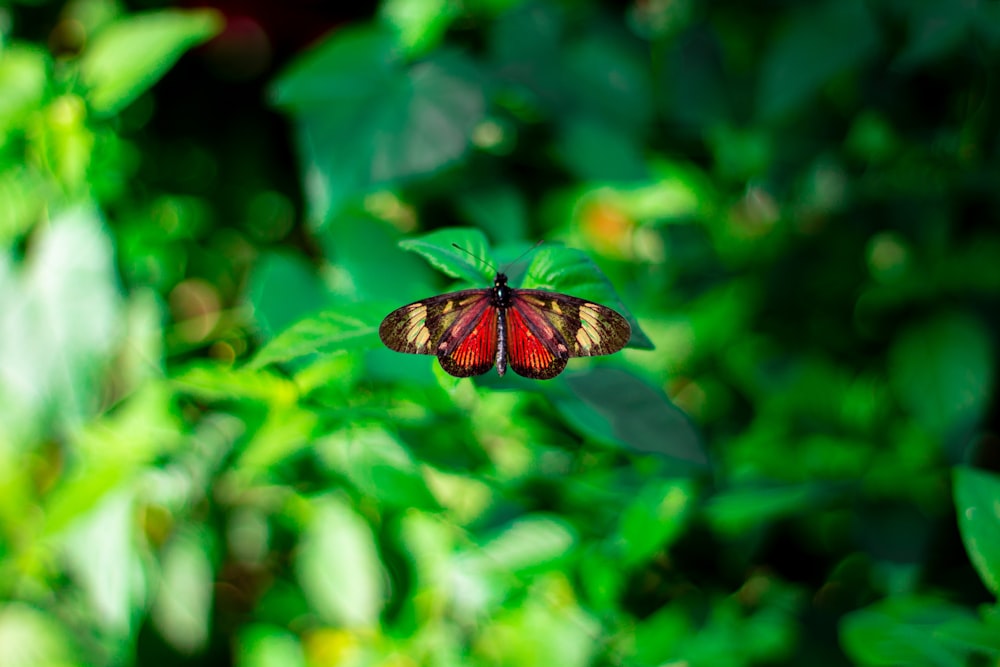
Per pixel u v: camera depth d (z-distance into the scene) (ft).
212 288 2.23
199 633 2.09
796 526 2.19
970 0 2.04
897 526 2.06
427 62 2.06
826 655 2.04
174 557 2.08
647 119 2.16
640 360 2.17
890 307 2.20
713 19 2.24
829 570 2.17
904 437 2.15
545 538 1.96
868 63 2.16
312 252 2.29
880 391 2.19
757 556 2.18
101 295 2.02
